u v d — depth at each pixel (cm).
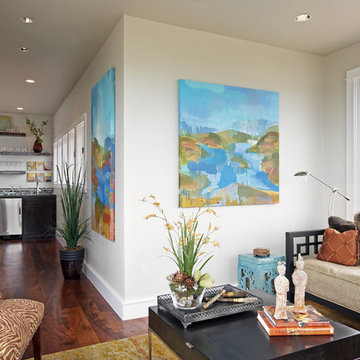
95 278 394
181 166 322
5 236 714
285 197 387
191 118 327
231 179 348
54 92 575
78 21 316
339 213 396
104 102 351
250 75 365
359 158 372
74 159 528
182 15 305
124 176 303
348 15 308
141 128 310
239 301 202
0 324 162
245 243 361
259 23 323
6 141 766
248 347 158
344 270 285
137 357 232
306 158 401
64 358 231
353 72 374
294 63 393
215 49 346
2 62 427
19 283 405
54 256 550
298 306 185
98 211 379
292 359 152
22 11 297
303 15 308
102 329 279
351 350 168
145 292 311
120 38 311
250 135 358
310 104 404
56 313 313
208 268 341
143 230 311
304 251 398
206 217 339
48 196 740
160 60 319
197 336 170
